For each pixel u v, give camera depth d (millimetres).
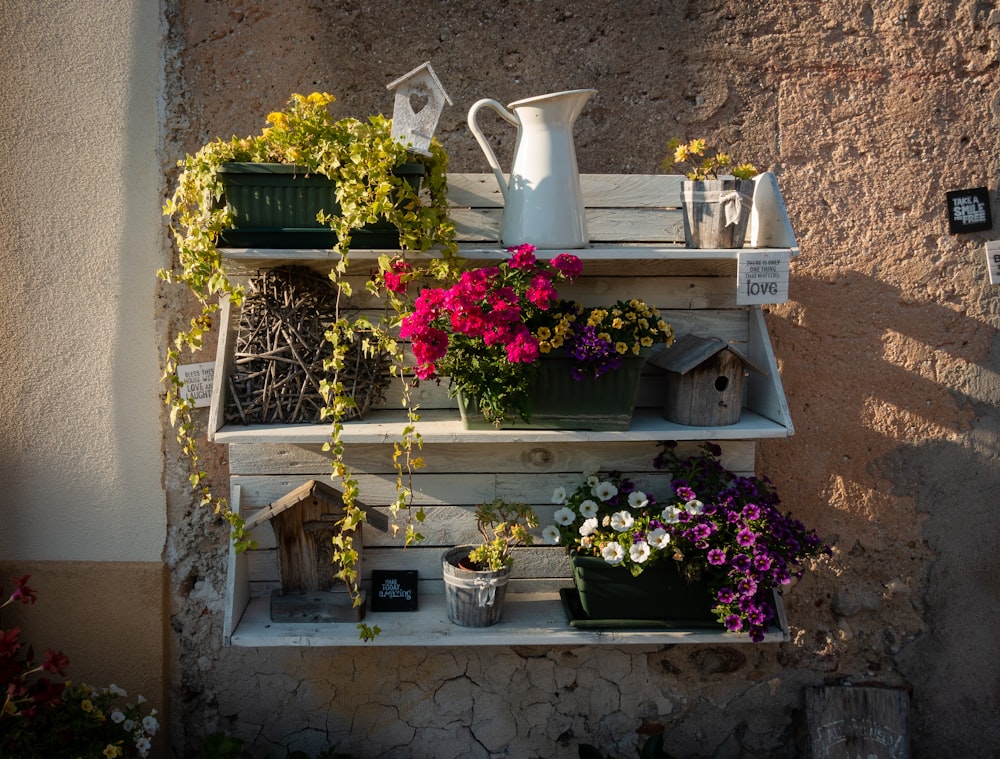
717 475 2281
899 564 2506
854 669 2512
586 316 2088
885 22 2389
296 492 2078
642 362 2053
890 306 2441
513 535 2205
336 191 1903
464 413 2088
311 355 2133
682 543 2100
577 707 2504
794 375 2439
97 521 2381
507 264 1960
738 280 2039
